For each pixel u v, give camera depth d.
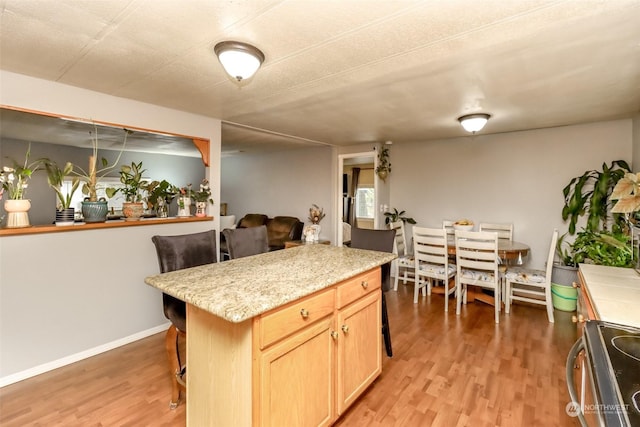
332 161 5.63
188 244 2.23
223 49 1.81
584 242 3.34
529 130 4.11
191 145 4.77
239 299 1.38
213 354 1.48
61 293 2.50
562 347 2.77
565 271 3.62
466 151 4.59
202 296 1.42
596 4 1.43
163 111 3.14
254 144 5.47
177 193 3.40
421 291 4.43
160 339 2.97
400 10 1.48
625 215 2.86
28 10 1.48
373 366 2.12
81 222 2.68
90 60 2.05
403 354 2.66
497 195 4.36
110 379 2.30
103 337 2.73
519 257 3.61
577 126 3.80
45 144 4.45
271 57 1.98
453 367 2.45
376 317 2.16
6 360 2.25
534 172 4.09
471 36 1.73
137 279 2.95
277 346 1.41
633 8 1.45
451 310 3.70
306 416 1.56
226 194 7.28
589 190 3.73
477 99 2.82
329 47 1.85
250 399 1.32
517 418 1.89
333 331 1.74
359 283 1.96
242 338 1.34
